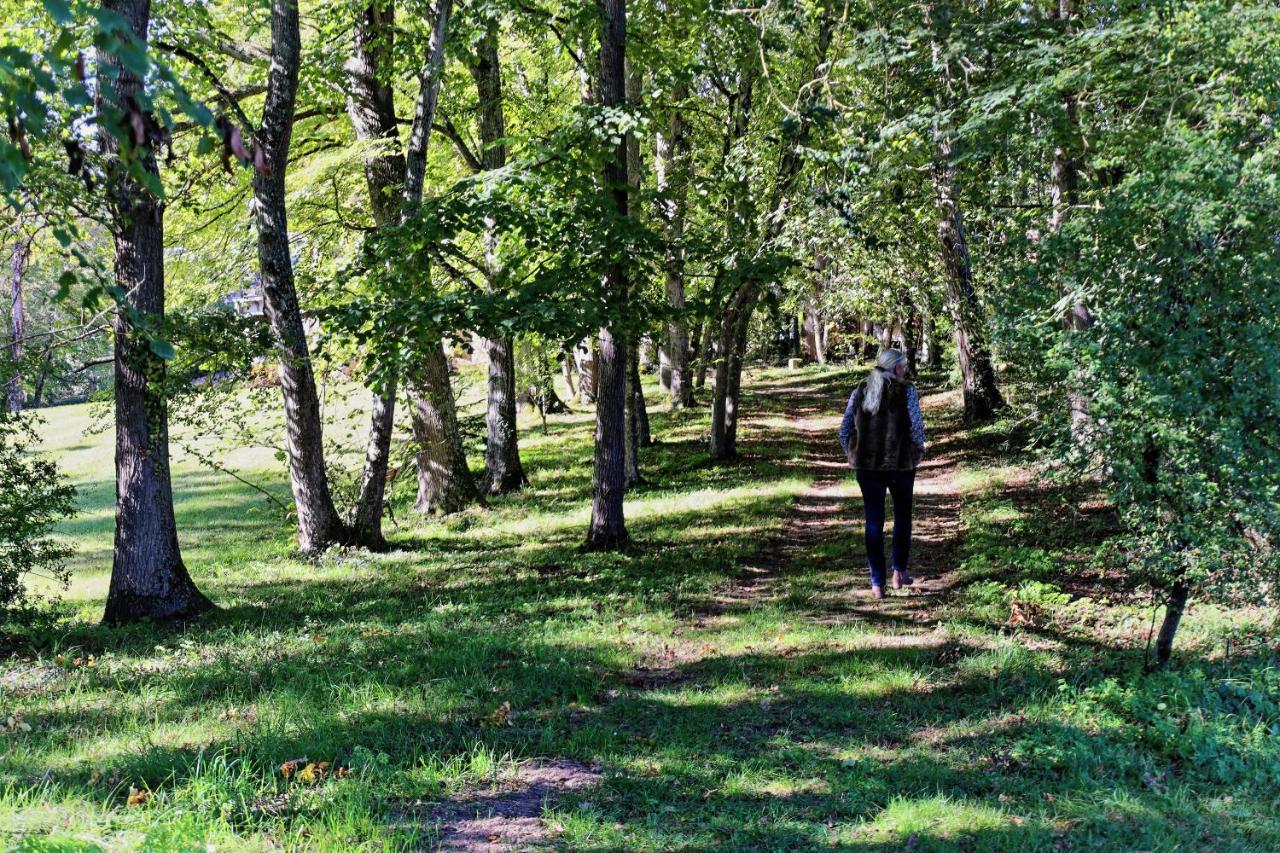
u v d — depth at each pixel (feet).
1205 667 19.94
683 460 72.90
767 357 176.35
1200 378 17.29
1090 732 17.52
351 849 12.81
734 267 39.50
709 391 118.42
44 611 30.86
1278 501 18.03
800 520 48.24
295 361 38.55
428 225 36.01
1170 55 29.01
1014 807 14.90
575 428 95.86
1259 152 21.54
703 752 17.53
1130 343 18.11
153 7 40.40
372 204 51.90
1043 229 42.42
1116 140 31.53
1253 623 22.98
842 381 135.03
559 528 50.52
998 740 17.56
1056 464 21.67
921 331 98.12
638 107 38.11
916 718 19.13
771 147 51.13
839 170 38.96
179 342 32.24
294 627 28.86
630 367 63.87
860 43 37.65
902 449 29.50
